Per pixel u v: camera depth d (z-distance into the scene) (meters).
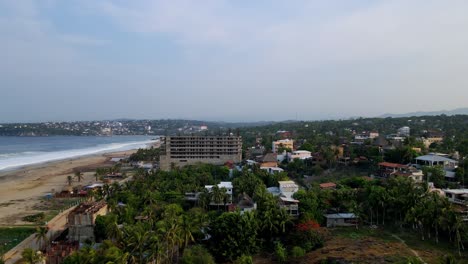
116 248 64.00
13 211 129.38
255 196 114.25
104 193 131.12
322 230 94.94
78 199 148.62
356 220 102.62
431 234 93.62
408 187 103.81
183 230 77.44
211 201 114.44
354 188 128.25
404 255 79.38
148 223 85.44
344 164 171.88
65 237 96.50
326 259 78.38
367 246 86.44
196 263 75.00
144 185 135.00
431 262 74.69
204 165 193.25
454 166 144.12
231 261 83.12
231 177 169.38
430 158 149.25
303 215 99.00
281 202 106.88
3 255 83.69
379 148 177.38
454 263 63.31
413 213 90.06
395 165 146.25
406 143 185.88
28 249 68.31
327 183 135.88
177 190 127.88
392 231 98.38
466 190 112.38
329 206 110.38
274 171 165.62
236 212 91.75
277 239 92.12
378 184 126.94
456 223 81.50
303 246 86.50
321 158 178.88
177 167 195.88
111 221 84.56
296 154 195.88
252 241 85.62
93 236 89.69
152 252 67.19
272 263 82.19
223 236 86.12
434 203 90.06
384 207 102.25
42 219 116.88
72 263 62.94
